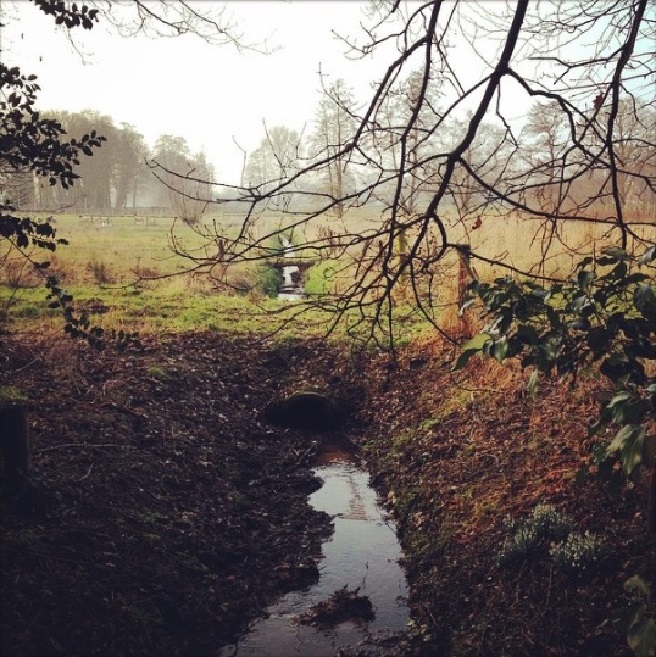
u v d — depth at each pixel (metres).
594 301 4.84
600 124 4.67
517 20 3.80
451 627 5.26
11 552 4.76
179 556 5.84
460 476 7.28
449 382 9.70
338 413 10.18
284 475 8.46
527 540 5.41
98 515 5.73
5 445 5.50
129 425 7.80
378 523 7.24
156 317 13.66
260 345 12.10
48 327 11.38
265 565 6.32
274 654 5.01
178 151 61.59
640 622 3.64
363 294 4.25
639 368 4.51
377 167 4.11
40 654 4.09
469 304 5.33
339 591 5.88
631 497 5.55
